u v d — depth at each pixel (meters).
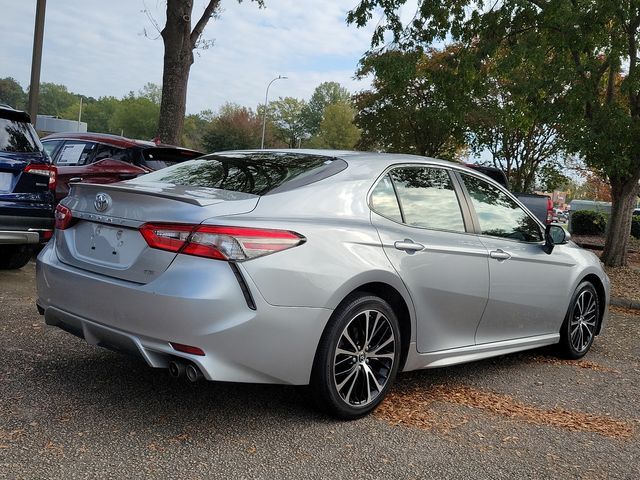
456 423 3.77
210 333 3.06
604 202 30.52
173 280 3.12
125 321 3.26
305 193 3.59
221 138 69.12
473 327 4.42
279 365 3.28
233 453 3.10
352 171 3.88
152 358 3.21
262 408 3.74
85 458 2.93
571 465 3.28
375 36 13.53
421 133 30.28
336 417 3.61
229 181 3.74
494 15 12.77
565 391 4.62
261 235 3.20
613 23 11.51
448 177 4.50
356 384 3.66
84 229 3.70
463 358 4.36
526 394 4.47
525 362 5.39
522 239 4.96
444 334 4.19
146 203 3.36
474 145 28.92
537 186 30.84
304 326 3.31
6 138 6.30
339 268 3.44
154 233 3.23
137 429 3.30
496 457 3.31
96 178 8.38
